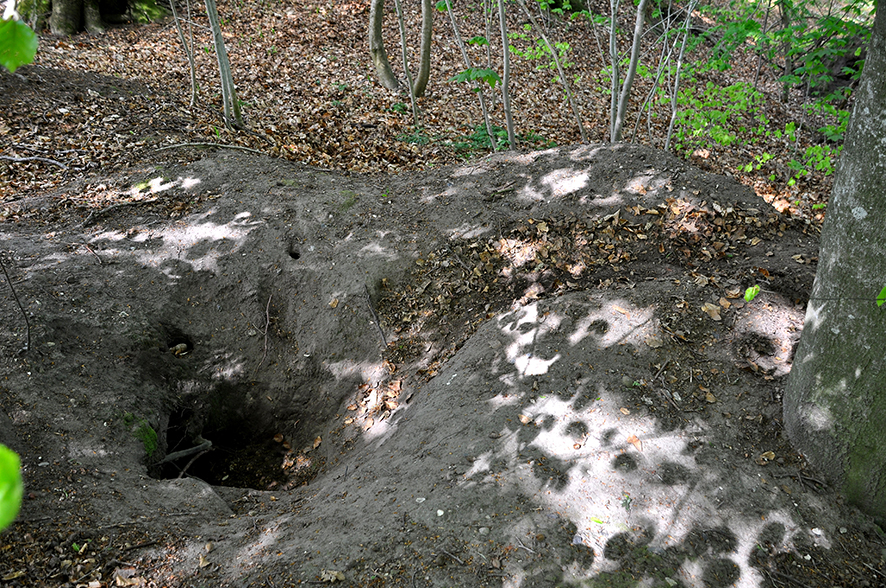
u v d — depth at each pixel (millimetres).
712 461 3719
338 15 14531
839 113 7223
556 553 3240
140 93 9320
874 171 2982
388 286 5703
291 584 3189
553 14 16328
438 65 13422
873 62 2906
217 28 8320
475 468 3773
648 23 16438
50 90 8555
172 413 5230
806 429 3686
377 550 3330
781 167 10531
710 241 5547
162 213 6359
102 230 6086
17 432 4027
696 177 6051
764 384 4160
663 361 4316
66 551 3387
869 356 3234
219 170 6910
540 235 5777
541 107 12547
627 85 7551
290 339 5711
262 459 5441
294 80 11570
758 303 4703
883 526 3535
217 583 3271
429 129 10516
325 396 5457
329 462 5023
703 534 3373
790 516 3484
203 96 10008
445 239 5949
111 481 3986
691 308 4672
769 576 3238
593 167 6336
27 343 4586
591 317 4684
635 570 3195
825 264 3385
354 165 8633
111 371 4879
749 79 14977
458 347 5195
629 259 5508
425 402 4656
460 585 3107
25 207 6324
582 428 3906
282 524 3752
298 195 6535
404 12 15156
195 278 5867
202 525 3781
